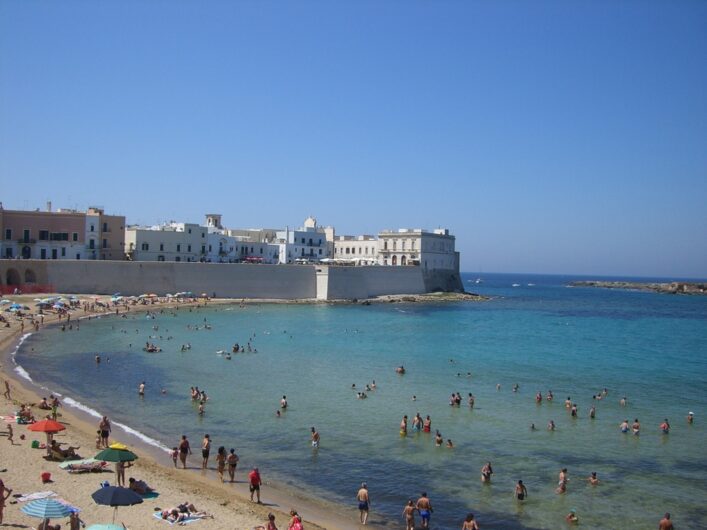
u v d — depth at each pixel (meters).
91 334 97.69
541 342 106.69
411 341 103.62
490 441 48.44
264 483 38.59
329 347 94.62
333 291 174.38
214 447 45.41
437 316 149.75
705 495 38.56
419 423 51.50
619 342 108.44
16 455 38.66
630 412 58.16
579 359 88.31
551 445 47.78
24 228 141.25
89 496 32.94
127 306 128.38
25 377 64.94
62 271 135.12
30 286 130.38
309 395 62.06
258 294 164.38
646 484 40.19
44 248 143.38
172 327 109.88
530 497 37.81
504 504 36.72
